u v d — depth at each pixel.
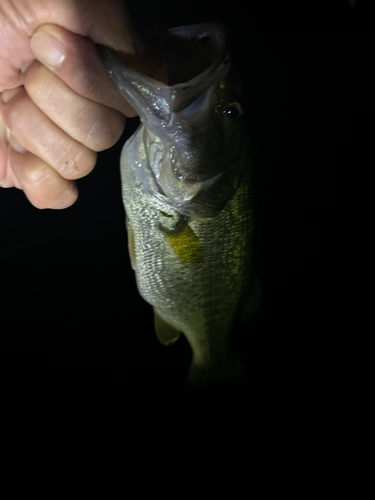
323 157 0.62
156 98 0.19
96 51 0.17
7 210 0.55
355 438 0.42
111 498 0.36
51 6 0.16
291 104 0.63
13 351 0.45
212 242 0.26
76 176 0.21
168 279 0.27
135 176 0.24
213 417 0.43
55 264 0.54
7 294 0.50
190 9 0.54
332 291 0.53
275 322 0.51
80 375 0.44
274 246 0.58
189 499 0.37
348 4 0.65
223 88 0.21
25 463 0.37
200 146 0.21
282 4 0.62
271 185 0.61
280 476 0.39
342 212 0.60
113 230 0.58
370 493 0.37
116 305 0.51
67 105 0.18
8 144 0.22
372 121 0.62
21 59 0.18
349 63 0.63
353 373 0.47
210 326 0.31
